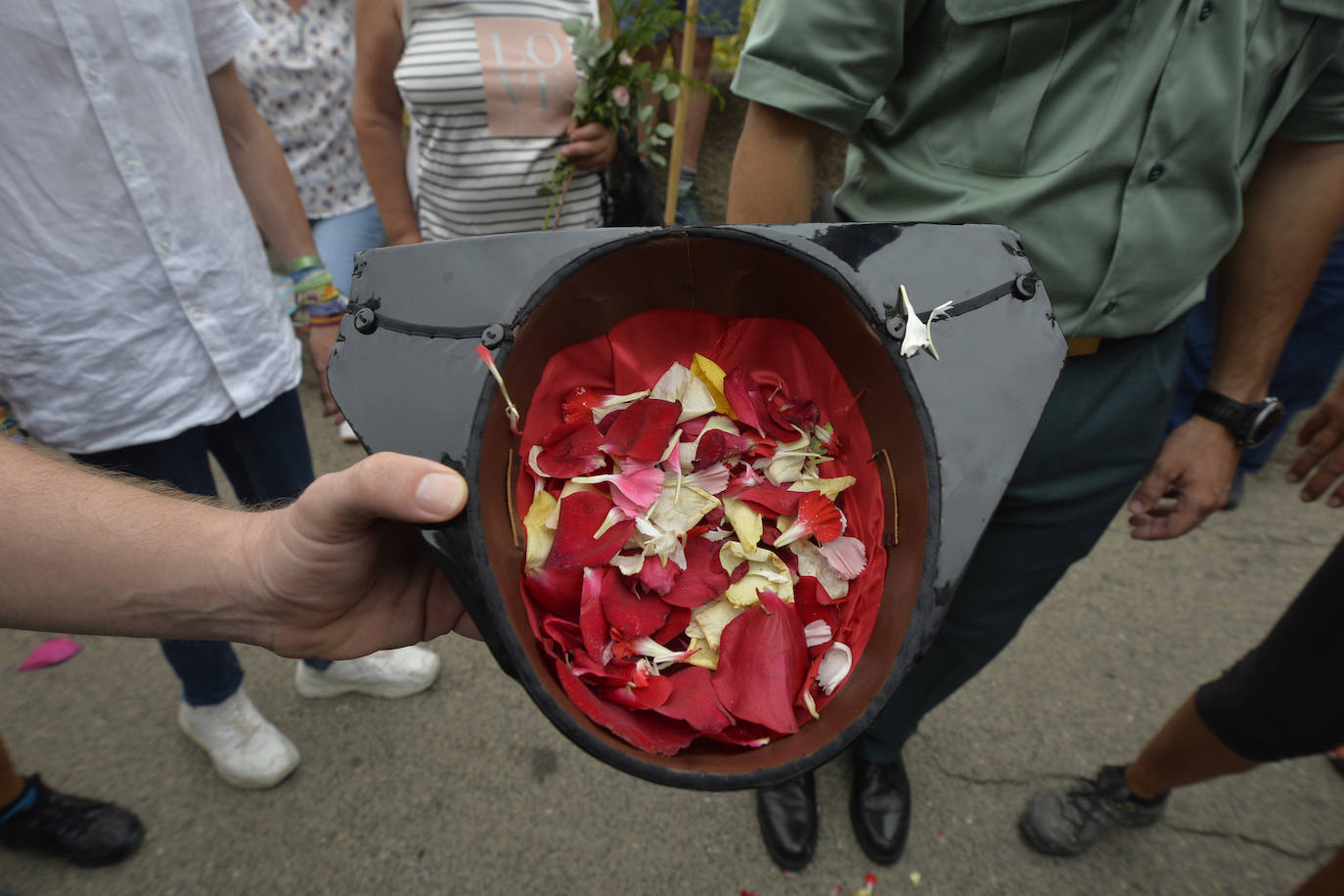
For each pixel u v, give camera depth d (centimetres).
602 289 65
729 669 60
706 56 283
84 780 159
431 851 150
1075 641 190
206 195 112
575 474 65
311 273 147
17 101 89
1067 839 148
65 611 64
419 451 57
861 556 64
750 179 103
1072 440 104
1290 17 83
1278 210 103
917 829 154
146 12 97
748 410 68
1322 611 98
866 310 60
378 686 171
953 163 96
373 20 161
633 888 145
